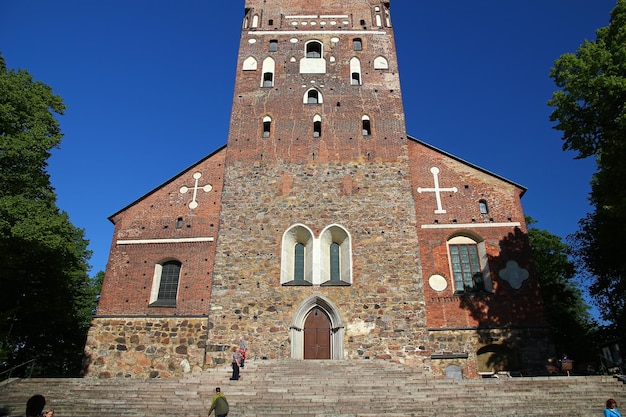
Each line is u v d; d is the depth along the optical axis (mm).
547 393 18828
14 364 36062
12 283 32406
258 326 25828
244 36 36625
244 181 30297
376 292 26547
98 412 17406
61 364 46312
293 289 26703
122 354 25969
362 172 30422
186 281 27828
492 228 28688
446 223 28984
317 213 29094
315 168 30625
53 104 27734
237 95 33656
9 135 24656
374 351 25047
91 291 45344
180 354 25828
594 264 33375
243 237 28453
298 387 19562
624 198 21531
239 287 26922
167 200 30609
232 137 31891
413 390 19250
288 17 37594
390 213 28969
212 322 26062
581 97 23969
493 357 25719
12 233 23891
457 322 26188
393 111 32781
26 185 25281
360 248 27906
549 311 39500
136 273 28297
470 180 30266
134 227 29797
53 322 35562
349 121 32375
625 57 22812
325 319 26453
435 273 27594
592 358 36156
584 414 16922
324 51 35656
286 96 33469
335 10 37938
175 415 16984
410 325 25641
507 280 27188
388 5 38406
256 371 21953
